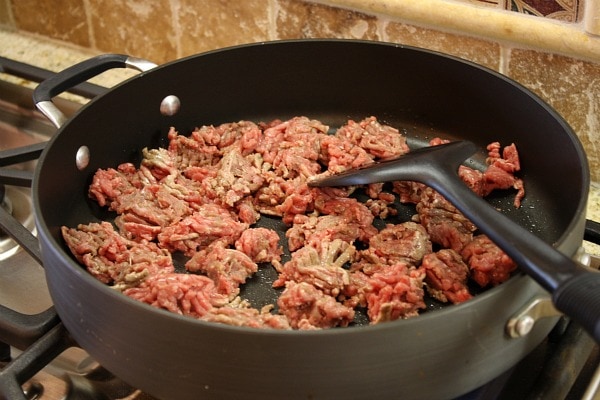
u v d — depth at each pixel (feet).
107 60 3.87
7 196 4.28
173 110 3.96
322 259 3.28
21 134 4.77
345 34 4.31
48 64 5.16
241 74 4.05
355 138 3.93
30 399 3.18
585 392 2.66
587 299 2.22
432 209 3.51
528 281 2.55
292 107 4.21
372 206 3.66
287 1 4.36
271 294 3.26
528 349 2.79
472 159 3.93
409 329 2.39
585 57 3.63
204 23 4.72
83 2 5.03
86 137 3.64
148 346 2.54
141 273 3.14
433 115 4.03
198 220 3.45
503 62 3.93
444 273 3.16
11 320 3.09
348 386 2.45
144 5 4.84
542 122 3.53
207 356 2.45
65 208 3.54
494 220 2.71
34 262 3.89
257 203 3.74
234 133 4.00
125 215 3.57
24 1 5.26
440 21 3.91
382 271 3.21
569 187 3.30
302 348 2.37
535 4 3.62
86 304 2.66
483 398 2.84
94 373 3.27
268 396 2.48
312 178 3.63
